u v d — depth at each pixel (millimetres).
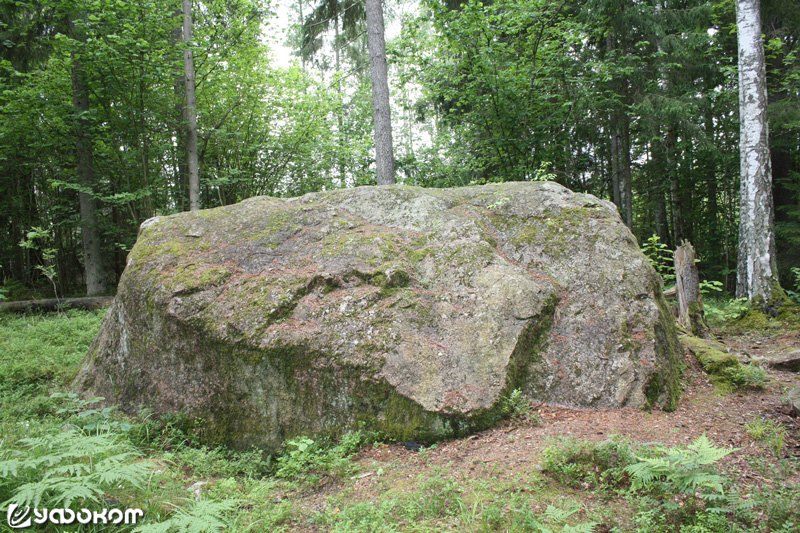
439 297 4832
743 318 8625
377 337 4516
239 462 4230
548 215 5539
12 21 15039
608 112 14578
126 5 9875
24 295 16172
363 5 15531
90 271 13555
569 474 3178
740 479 3066
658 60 14266
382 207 5914
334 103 14641
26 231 17859
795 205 13477
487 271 4949
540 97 10594
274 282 4988
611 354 4492
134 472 2854
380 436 4238
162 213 13289
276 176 14758
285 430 4453
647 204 18344
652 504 2803
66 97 11828
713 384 5000
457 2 14195
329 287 4965
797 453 3420
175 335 4836
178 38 12867
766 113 8914
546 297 4758
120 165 12570
